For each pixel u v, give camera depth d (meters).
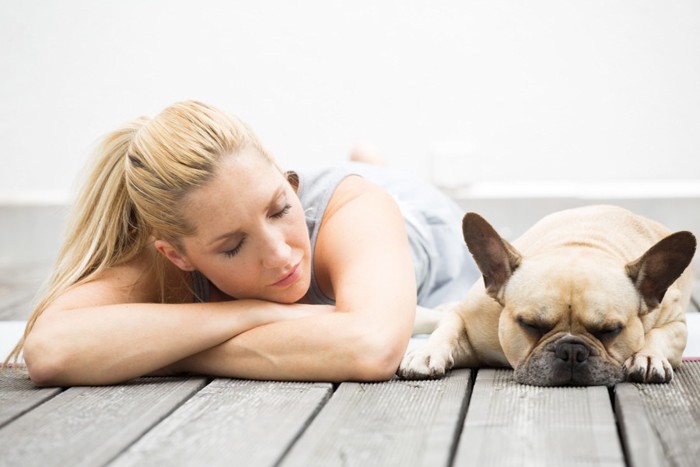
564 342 2.55
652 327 2.77
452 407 2.32
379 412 2.30
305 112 6.64
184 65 6.63
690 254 2.57
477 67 6.55
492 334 2.88
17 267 5.91
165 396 2.51
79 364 2.61
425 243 3.69
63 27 6.63
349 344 2.56
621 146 6.54
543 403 2.36
